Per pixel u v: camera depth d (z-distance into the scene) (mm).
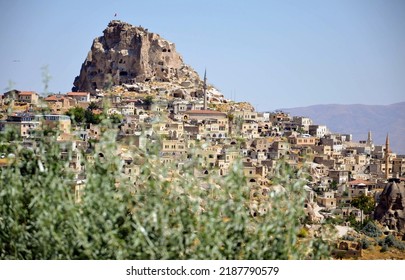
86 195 73375
